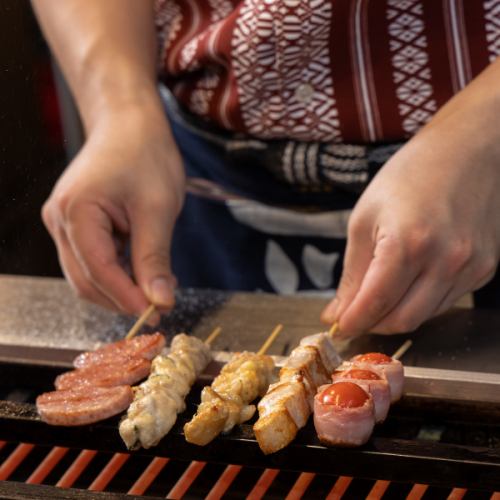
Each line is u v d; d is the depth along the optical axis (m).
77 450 1.12
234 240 1.43
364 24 1.26
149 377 1.10
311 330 1.20
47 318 1.25
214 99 1.35
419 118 1.28
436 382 1.11
